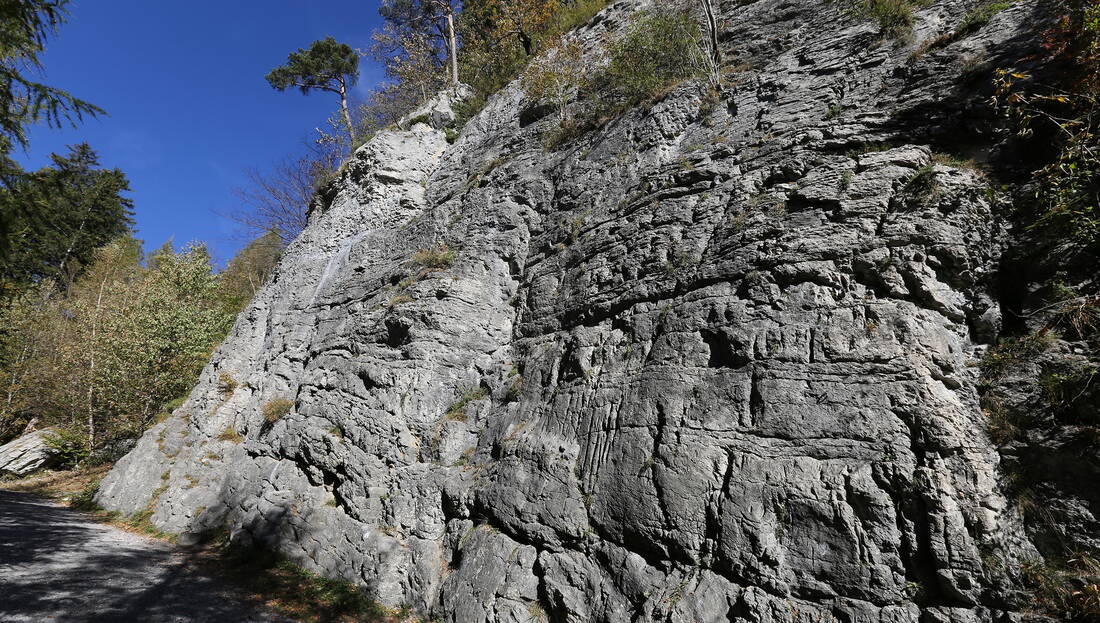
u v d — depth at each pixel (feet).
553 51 56.24
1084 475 16.99
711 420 22.76
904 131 26.45
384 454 33.99
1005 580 16.30
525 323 36.45
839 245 23.57
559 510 25.00
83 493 58.18
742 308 24.40
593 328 30.68
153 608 26.78
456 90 70.23
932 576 17.06
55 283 99.76
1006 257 21.80
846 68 31.27
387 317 39.50
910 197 23.62
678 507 21.58
